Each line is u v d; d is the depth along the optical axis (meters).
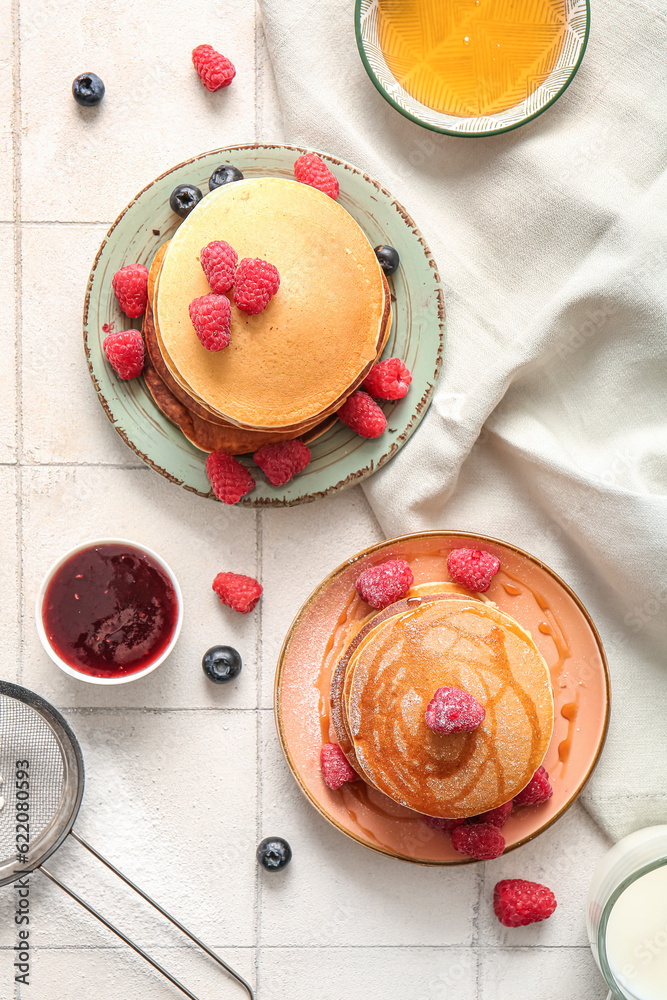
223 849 0.83
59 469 0.83
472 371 0.82
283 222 0.78
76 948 0.83
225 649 0.82
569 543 0.83
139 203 0.80
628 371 0.82
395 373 0.80
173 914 0.83
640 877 0.79
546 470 0.82
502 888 0.82
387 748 0.79
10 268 0.83
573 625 0.81
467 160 0.82
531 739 0.79
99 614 0.80
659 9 0.81
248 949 0.83
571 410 0.83
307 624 0.81
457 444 0.81
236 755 0.83
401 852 0.80
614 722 0.83
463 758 0.78
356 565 0.80
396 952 0.83
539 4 0.81
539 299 0.82
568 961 0.83
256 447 0.80
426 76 0.82
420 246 0.81
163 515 0.83
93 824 0.83
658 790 0.82
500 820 0.80
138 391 0.81
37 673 0.83
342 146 0.82
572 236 0.81
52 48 0.83
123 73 0.83
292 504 0.81
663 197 0.81
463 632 0.79
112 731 0.83
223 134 0.83
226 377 0.77
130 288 0.79
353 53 0.82
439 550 0.81
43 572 0.83
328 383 0.78
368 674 0.79
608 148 0.81
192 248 0.78
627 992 0.80
